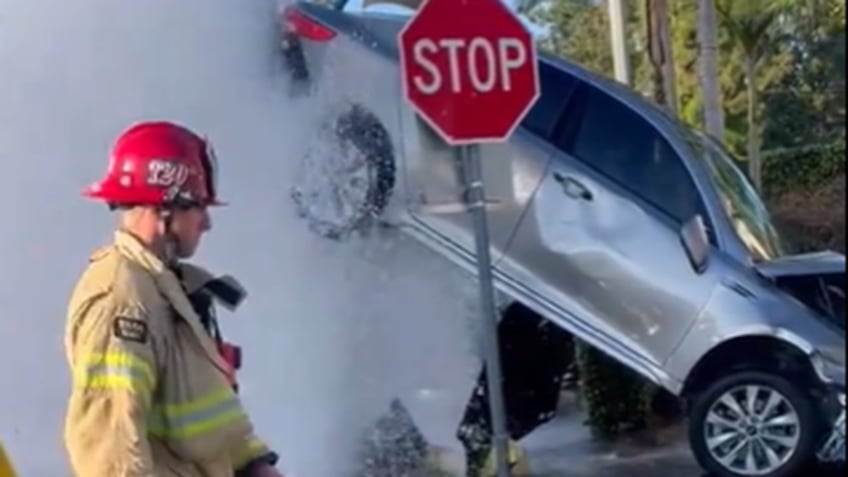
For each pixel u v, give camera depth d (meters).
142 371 4.38
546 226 10.10
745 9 27.33
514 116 7.96
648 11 22.28
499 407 8.05
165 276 4.54
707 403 9.98
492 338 8.03
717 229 10.05
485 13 7.93
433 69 7.88
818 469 9.92
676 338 9.99
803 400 9.75
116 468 4.34
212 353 4.57
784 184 21.97
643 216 10.06
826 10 19.42
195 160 4.68
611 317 10.10
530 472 10.84
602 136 10.19
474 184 8.02
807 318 9.77
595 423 12.52
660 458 11.35
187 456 4.50
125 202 4.58
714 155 10.93
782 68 25.97
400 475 9.59
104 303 4.42
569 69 10.26
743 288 9.88
